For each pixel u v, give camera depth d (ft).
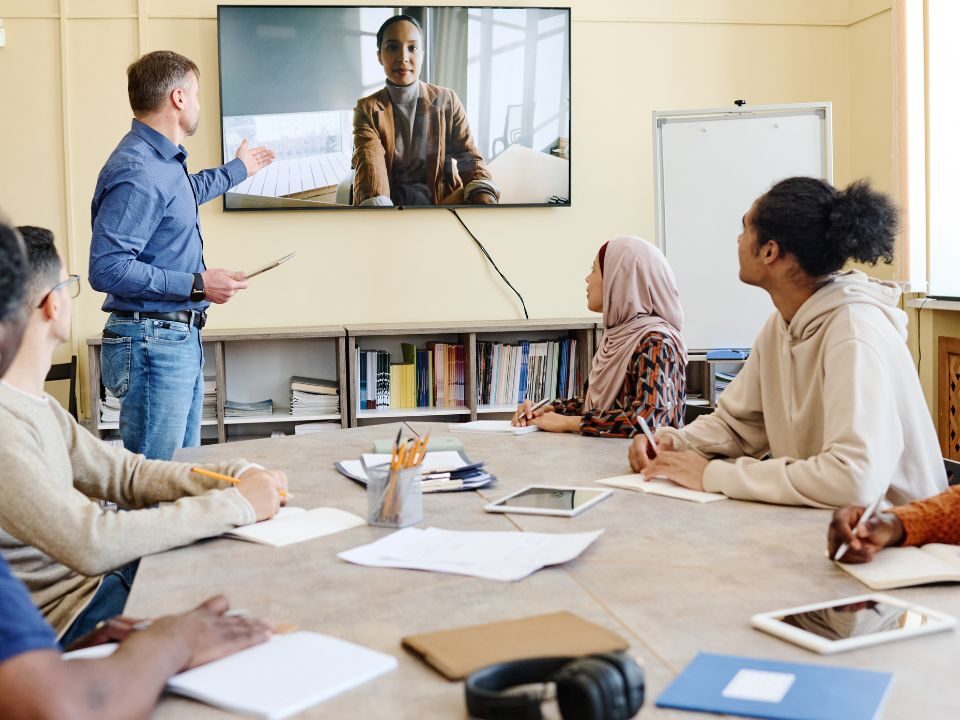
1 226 3.44
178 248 11.00
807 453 6.75
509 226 16.25
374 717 3.14
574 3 16.15
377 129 15.57
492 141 15.88
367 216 15.88
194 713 3.21
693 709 3.13
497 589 4.43
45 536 4.99
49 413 5.68
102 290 10.33
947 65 14.73
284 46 15.23
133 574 6.24
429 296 16.14
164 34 15.14
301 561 4.98
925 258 15.16
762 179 15.37
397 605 4.25
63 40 14.85
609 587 4.43
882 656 3.56
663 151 15.37
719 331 15.53
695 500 6.11
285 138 15.38
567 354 15.78
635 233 16.60
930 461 6.29
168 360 10.77
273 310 15.78
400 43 15.44
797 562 4.78
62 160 15.05
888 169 15.96
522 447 8.24
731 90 16.60
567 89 15.97
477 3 15.62
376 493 5.63
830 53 16.80
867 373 6.01
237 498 5.68
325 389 15.07
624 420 8.68
